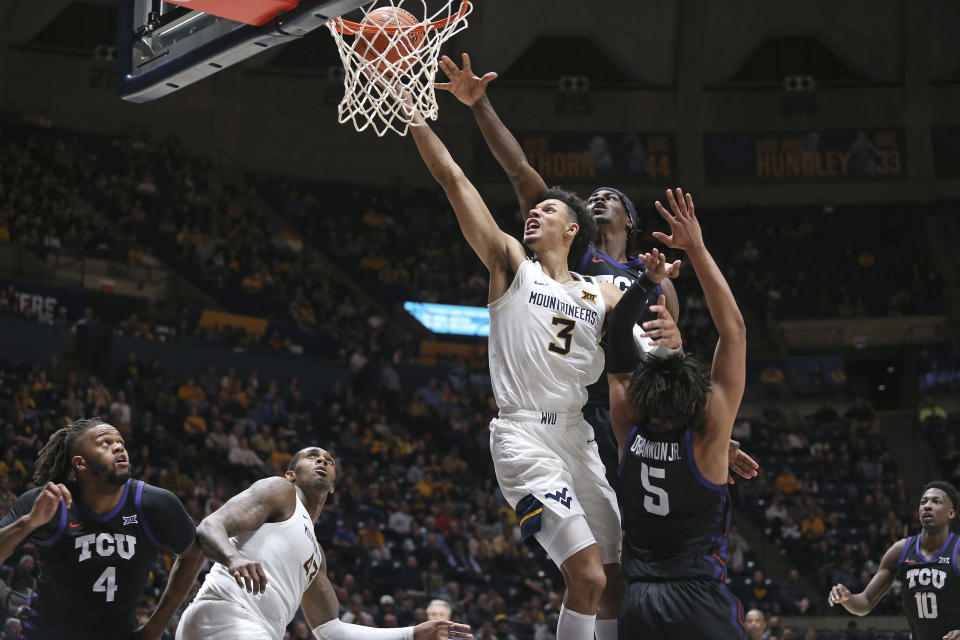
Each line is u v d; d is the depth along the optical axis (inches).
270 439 661.9
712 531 140.9
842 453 815.1
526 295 159.6
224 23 180.2
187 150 1010.7
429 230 1043.3
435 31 183.3
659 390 139.1
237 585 163.2
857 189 1096.8
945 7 1050.7
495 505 700.7
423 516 642.8
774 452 812.0
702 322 971.3
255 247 921.5
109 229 840.9
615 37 1076.5
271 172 1039.0
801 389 910.4
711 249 1067.3
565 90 1093.1
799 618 621.3
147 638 163.8
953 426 873.5
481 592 559.5
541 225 167.3
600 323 164.2
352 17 205.9
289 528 171.0
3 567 378.3
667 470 139.6
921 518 231.1
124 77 199.3
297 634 428.1
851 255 1055.0
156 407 652.1
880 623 618.8
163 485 562.9
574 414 161.2
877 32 1071.6
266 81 1044.5
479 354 906.7
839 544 689.6
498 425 158.9
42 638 154.1
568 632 149.7
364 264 979.3
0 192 798.5
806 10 1062.4
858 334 992.2
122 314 818.2
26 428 559.2
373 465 690.2
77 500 153.7
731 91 1112.2
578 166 1089.4
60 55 963.3
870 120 1101.1
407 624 496.4
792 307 1007.6
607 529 161.8
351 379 807.7
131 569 155.0
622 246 192.5
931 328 986.7
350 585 502.0
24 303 710.5
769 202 1101.7
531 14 1046.4
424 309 963.3
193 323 784.9
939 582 226.5
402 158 1082.7
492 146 188.2
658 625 137.6
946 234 1059.9
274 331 813.9
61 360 682.8
